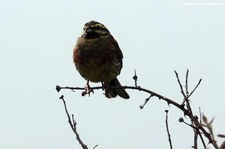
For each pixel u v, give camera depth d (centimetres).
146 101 890
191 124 724
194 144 709
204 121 595
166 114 794
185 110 776
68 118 816
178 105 853
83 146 795
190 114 762
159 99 882
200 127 714
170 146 781
